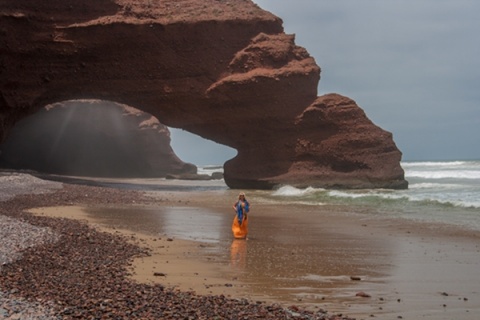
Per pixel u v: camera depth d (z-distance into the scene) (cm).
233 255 1656
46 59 4706
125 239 1886
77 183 5409
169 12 4956
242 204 2020
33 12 4666
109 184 5594
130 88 4884
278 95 4962
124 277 1285
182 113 5031
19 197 3319
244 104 4969
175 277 1326
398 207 3105
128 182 6347
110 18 4788
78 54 4744
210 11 5053
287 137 5012
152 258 1568
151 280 1275
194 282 1275
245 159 5134
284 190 4662
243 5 5219
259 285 1255
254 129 5044
